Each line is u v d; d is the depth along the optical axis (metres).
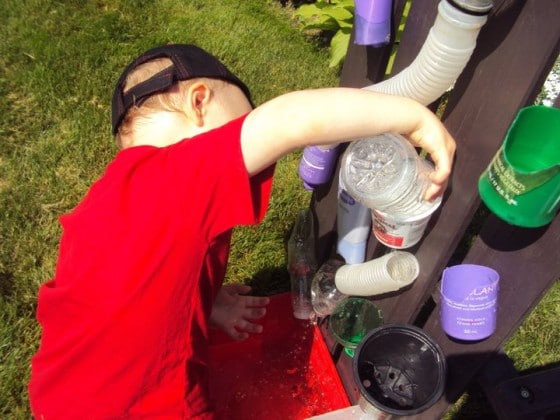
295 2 3.27
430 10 1.09
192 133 1.17
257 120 0.96
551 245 1.02
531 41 0.88
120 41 2.79
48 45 2.69
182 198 0.99
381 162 1.16
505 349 1.87
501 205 0.94
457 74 1.01
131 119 1.21
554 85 2.38
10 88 2.52
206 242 1.04
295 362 1.82
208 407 1.34
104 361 1.12
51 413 1.18
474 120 1.03
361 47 1.30
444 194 1.16
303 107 0.94
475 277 1.14
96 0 2.95
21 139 2.36
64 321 1.13
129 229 1.03
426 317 1.77
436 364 1.25
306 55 2.88
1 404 1.70
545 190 0.87
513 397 1.34
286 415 1.73
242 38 2.90
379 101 0.96
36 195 2.19
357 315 1.58
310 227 1.89
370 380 1.31
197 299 1.12
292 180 2.29
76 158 2.32
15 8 2.85
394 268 1.31
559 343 1.90
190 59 1.20
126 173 1.06
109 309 1.06
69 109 2.47
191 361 1.21
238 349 1.81
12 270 1.99
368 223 1.47
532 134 0.94
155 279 1.04
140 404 1.18
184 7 3.04
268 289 2.03
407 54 1.19
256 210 1.03
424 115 0.97
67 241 1.13
